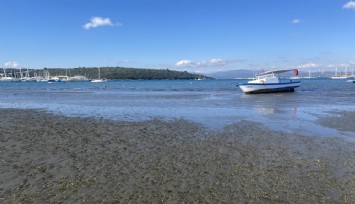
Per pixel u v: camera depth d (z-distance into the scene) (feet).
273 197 31.19
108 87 373.61
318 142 54.85
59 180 35.42
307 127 70.13
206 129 67.41
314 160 43.60
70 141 54.85
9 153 46.29
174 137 58.85
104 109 108.58
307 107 114.73
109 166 40.60
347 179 36.06
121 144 52.85
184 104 129.70
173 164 41.60
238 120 80.79
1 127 68.54
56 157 44.52
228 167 40.40
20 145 51.34
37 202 29.73
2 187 33.32
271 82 202.69
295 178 36.40
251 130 66.18
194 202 30.12
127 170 39.06
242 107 115.75
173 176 37.01
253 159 44.04
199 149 49.65
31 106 120.98
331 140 56.44
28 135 59.72
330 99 154.71
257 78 209.26
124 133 62.64
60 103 135.95
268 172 38.45
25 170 38.75
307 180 35.76
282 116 88.74
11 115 90.84
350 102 136.46
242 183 34.83
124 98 170.60
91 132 63.52
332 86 316.81
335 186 33.94
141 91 264.52
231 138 58.08
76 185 33.96
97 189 32.96
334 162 42.70
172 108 112.16
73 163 41.75
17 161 42.42
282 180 35.76
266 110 104.78
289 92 211.61
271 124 74.18
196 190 32.89
